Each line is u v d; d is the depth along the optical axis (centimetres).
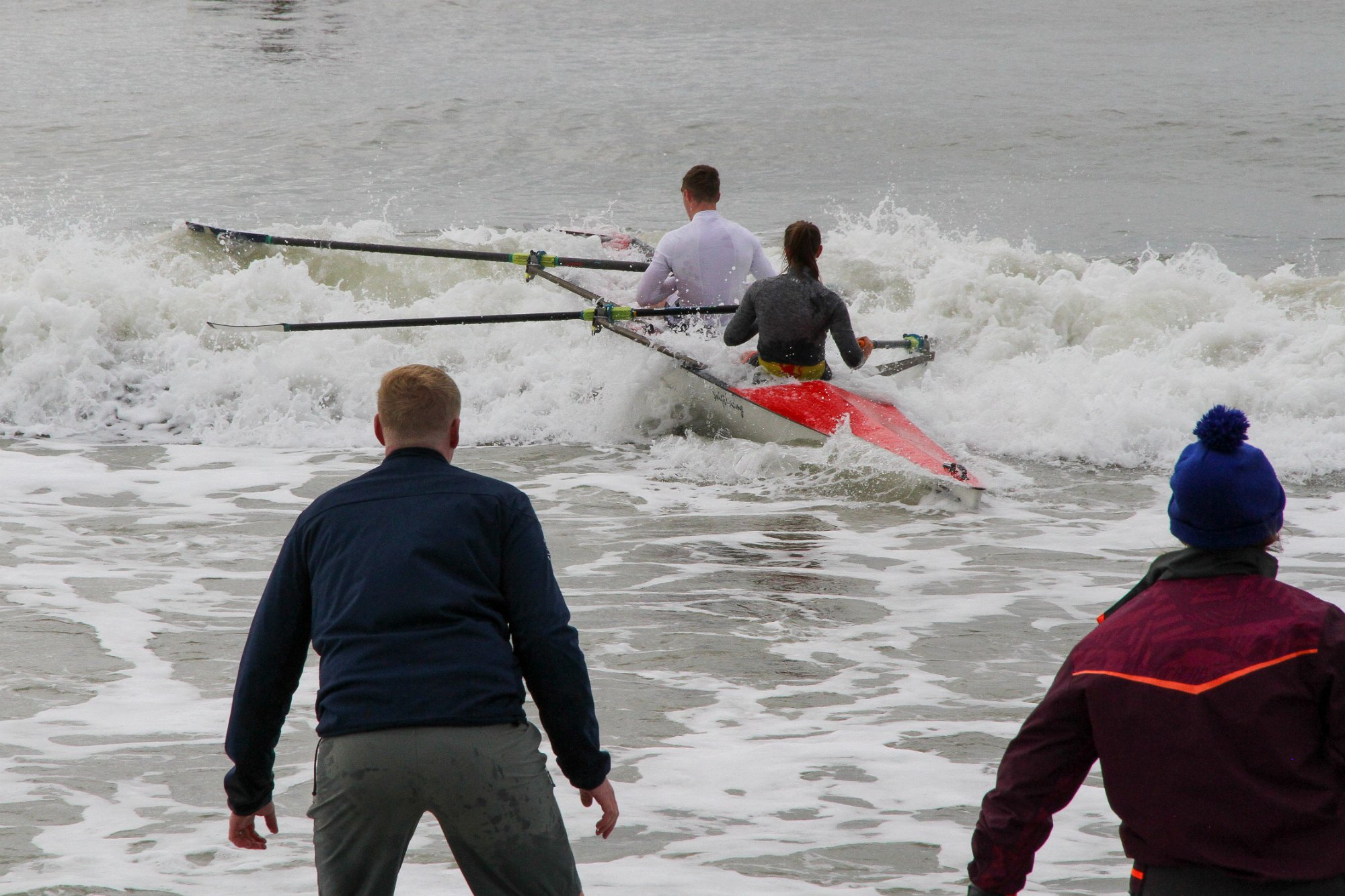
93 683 1816
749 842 1330
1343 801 732
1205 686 733
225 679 1848
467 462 3247
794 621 2152
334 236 4788
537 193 7131
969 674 1916
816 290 3183
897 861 1286
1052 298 4075
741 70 11800
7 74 10850
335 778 895
